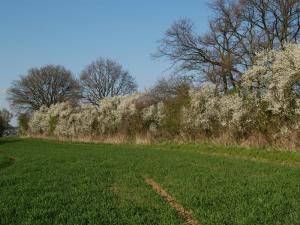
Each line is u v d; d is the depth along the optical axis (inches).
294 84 906.1
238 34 1788.9
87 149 1295.5
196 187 540.1
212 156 963.3
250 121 1058.1
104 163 850.8
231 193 490.6
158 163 828.0
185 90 1477.6
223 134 1153.4
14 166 826.2
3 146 1551.4
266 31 1711.4
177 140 1355.8
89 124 1876.2
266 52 1000.2
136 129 1590.8
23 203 463.2
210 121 1236.5
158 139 1445.6
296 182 562.9
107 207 435.5
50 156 1041.5
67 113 2133.4
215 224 363.3
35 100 3885.3
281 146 946.1
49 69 3868.1
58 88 3902.6
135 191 532.1
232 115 1119.0
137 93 1732.3
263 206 422.3
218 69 1835.6
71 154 1095.0
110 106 1802.4
